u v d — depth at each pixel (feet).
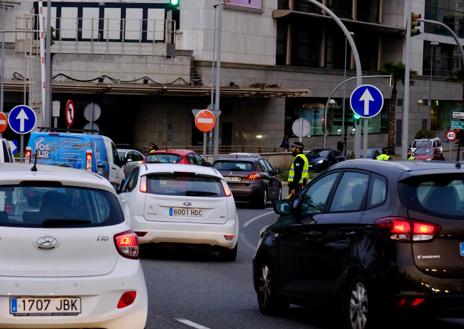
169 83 335.26
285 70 382.63
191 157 172.04
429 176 46.32
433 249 44.75
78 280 39.01
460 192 46.47
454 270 44.78
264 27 371.56
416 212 45.16
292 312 59.31
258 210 161.89
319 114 406.21
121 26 342.44
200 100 351.67
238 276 77.25
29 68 320.50
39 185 40.63
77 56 328.49
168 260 87.15
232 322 54.75
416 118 460.14
